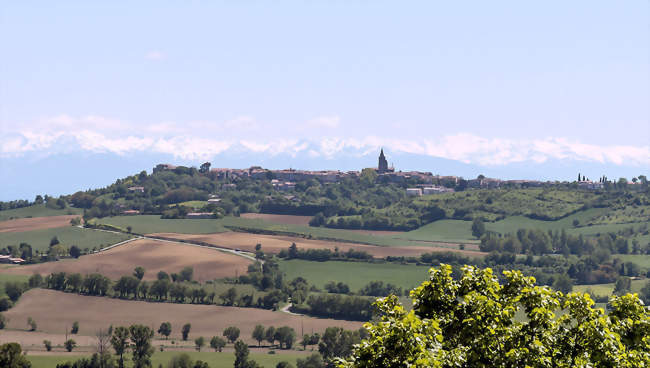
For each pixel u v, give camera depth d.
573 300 61.25
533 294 60.78
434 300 62.88
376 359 55.44
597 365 57.50
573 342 59.28
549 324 60.28
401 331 54.69
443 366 55.56
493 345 56.78
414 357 53.94
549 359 56.66
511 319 59.12
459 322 60.75
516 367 55.31
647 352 61.75
